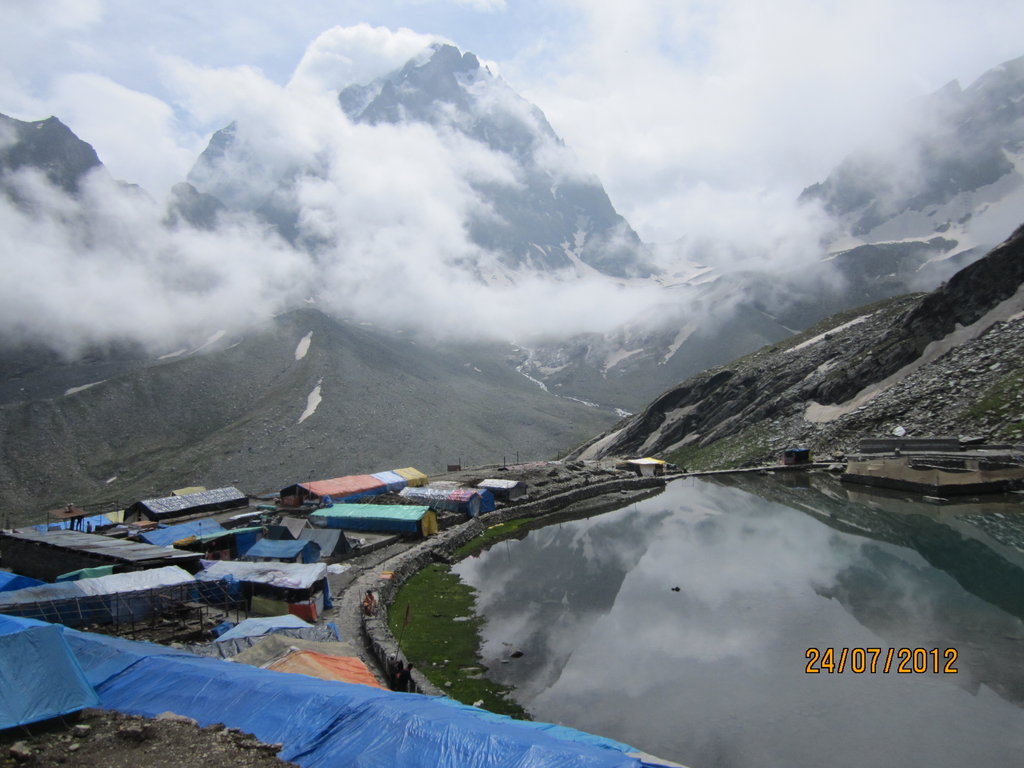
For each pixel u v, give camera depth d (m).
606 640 37.59
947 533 59.88
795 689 30.06
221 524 70.81
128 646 23.92
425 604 45.84
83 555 44.09
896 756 24.16
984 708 27.50
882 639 35.50
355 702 18.31
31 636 19.02
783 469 102.31
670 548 61.25
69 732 17.11
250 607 38.84
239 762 15.50
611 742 17.97
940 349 109.31
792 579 48.00
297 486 82.12
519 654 35.66
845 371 120.19
